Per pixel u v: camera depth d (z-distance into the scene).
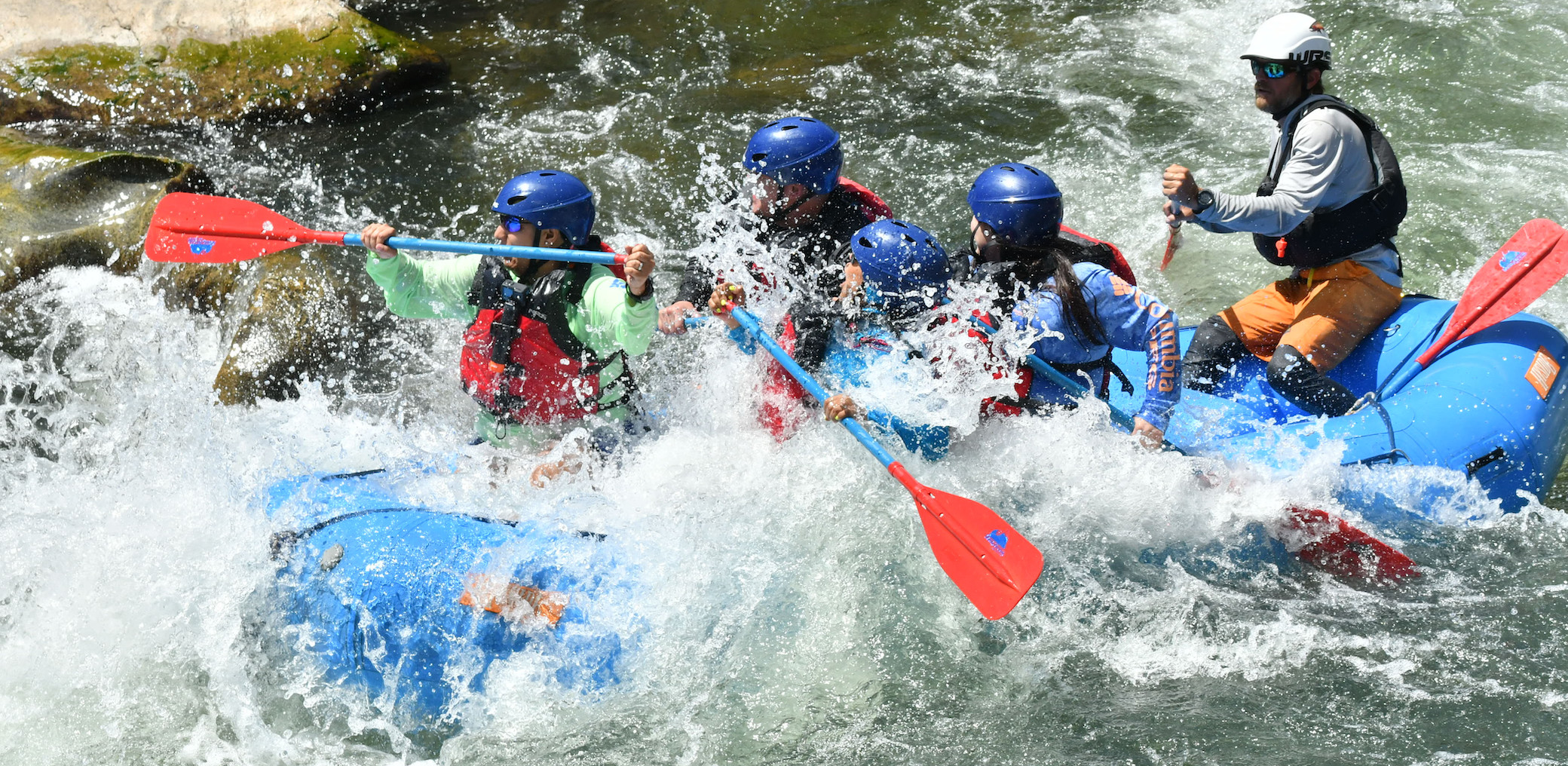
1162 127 15.97
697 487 8.62
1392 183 9.12
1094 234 13.79
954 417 8.45
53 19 16.91
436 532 7.51
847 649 8.01
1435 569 8.41
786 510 8.68
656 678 7.70
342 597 7.27
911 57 18.22
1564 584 8.18
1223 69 17.47
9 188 13.35
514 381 8.40
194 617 7.71
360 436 9.30
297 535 7.57
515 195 8.17
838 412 8.05
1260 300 9.98
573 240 8.36
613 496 8.46
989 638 8.10
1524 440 8.73
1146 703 7.55
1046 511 8.73
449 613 7.23
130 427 10.04
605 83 17.69
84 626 7.89
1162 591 8.36
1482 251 12.74
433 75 17.75
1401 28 17.30
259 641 7.57
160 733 7.54
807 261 9.25
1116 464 8.48
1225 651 7.89
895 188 14.80
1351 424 8.86
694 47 18.72
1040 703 7.61
